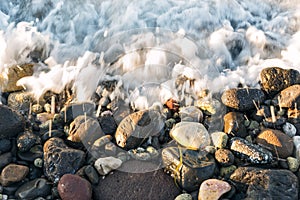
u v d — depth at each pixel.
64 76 1.33
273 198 1.10
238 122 1.23
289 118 1.25
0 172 1.16
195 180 1.13
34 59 1.38
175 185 1.14
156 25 1.43
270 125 1.24
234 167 1.16
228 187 1.11
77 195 1.11
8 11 1.48
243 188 1.13
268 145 1.19
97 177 1.15
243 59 1.40
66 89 1.32
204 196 1.11
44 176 1.16
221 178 1.15
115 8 1.46
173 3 1.47
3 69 1.35
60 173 1.14
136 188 1.14
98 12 1.46
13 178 1.14
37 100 1.30
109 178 1.15
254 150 1.16
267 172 1.13
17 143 1.19
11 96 1.31
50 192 1.14
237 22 1.47
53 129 1.24
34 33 1.41
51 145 1.19
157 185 1.14
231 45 1.42
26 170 1.16
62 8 1.47
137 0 1.47
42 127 1.24
